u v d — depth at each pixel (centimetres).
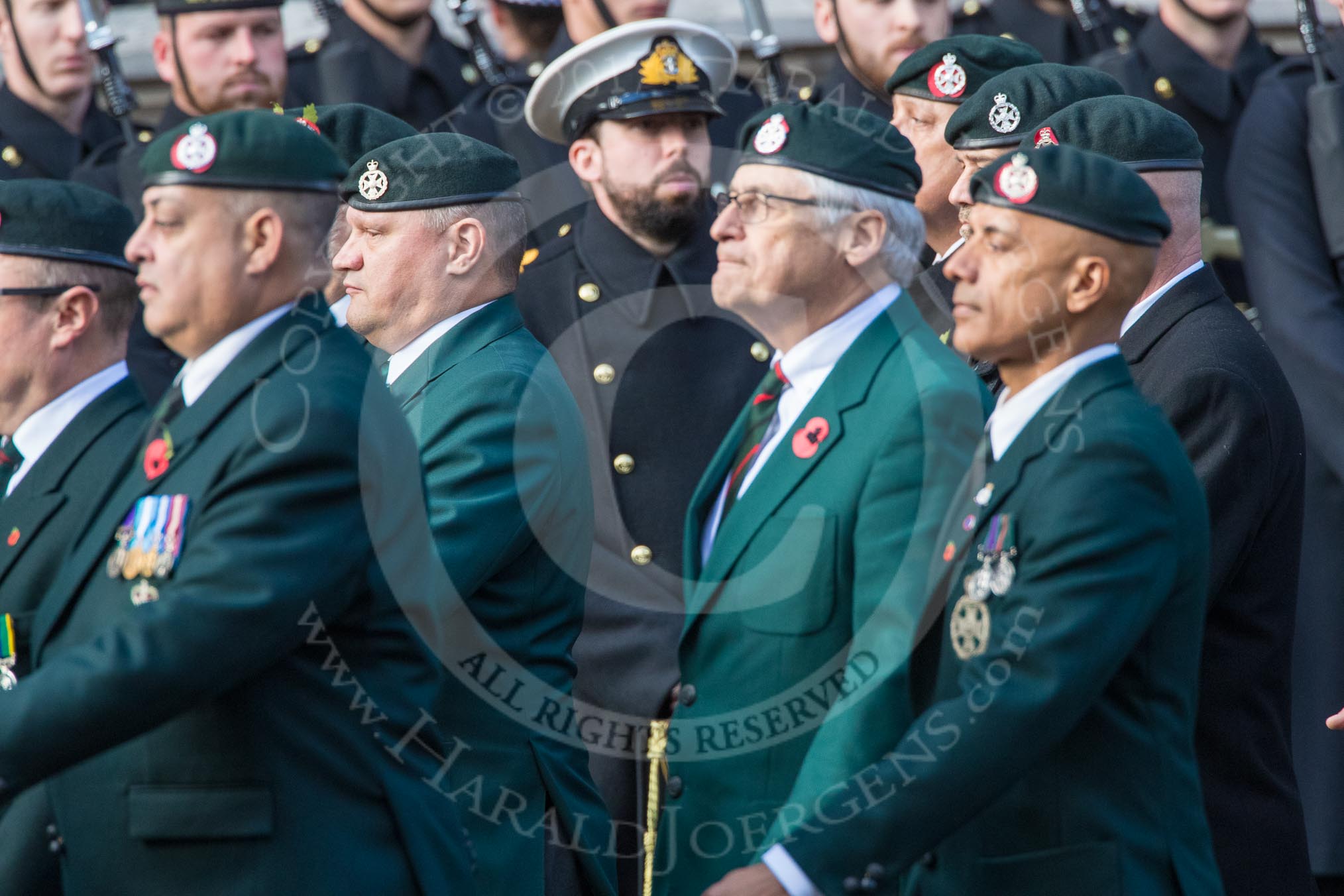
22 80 1995
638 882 1391
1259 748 1275
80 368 1207
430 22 2042
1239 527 1254
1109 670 970
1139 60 2028
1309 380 1786
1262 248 1847
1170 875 997
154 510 1011
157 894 1016
